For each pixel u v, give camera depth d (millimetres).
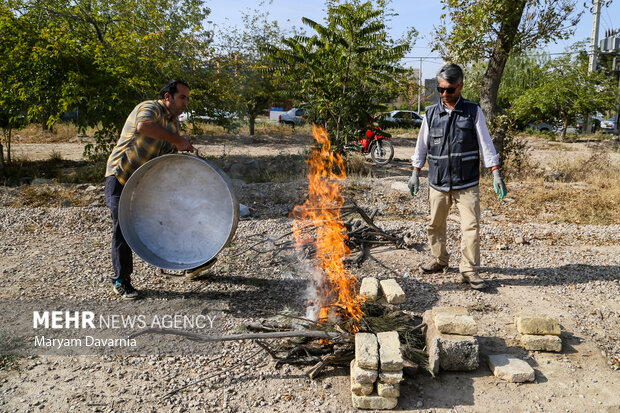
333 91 10484
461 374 2996
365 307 3479
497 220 6984
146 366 3076
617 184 9336
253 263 4934
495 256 5184
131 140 3816
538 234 6066
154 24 10070
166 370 3031
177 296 4145
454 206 7176
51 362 3096
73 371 2998
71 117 19141
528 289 4277
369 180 9242
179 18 10562
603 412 2613
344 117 10648
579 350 3242
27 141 16812
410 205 7648
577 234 6094
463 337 3016
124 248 3975
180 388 2842
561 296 4125
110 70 8938
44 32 9031
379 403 2652
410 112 26594
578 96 21250
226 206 3752
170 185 3799
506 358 3049
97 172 9852
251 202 7777
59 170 10648
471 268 4273
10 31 8977
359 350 2754
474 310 3846
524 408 2658
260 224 6344
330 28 10086
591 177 10234
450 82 3971
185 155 3623
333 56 10117
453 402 2721
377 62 10055
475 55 10383
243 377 2963
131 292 4074
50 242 5637
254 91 16859
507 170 10508
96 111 9180
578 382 2887
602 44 26391
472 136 4098
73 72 8797
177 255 3838
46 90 9039
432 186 4324
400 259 5055
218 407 2680
